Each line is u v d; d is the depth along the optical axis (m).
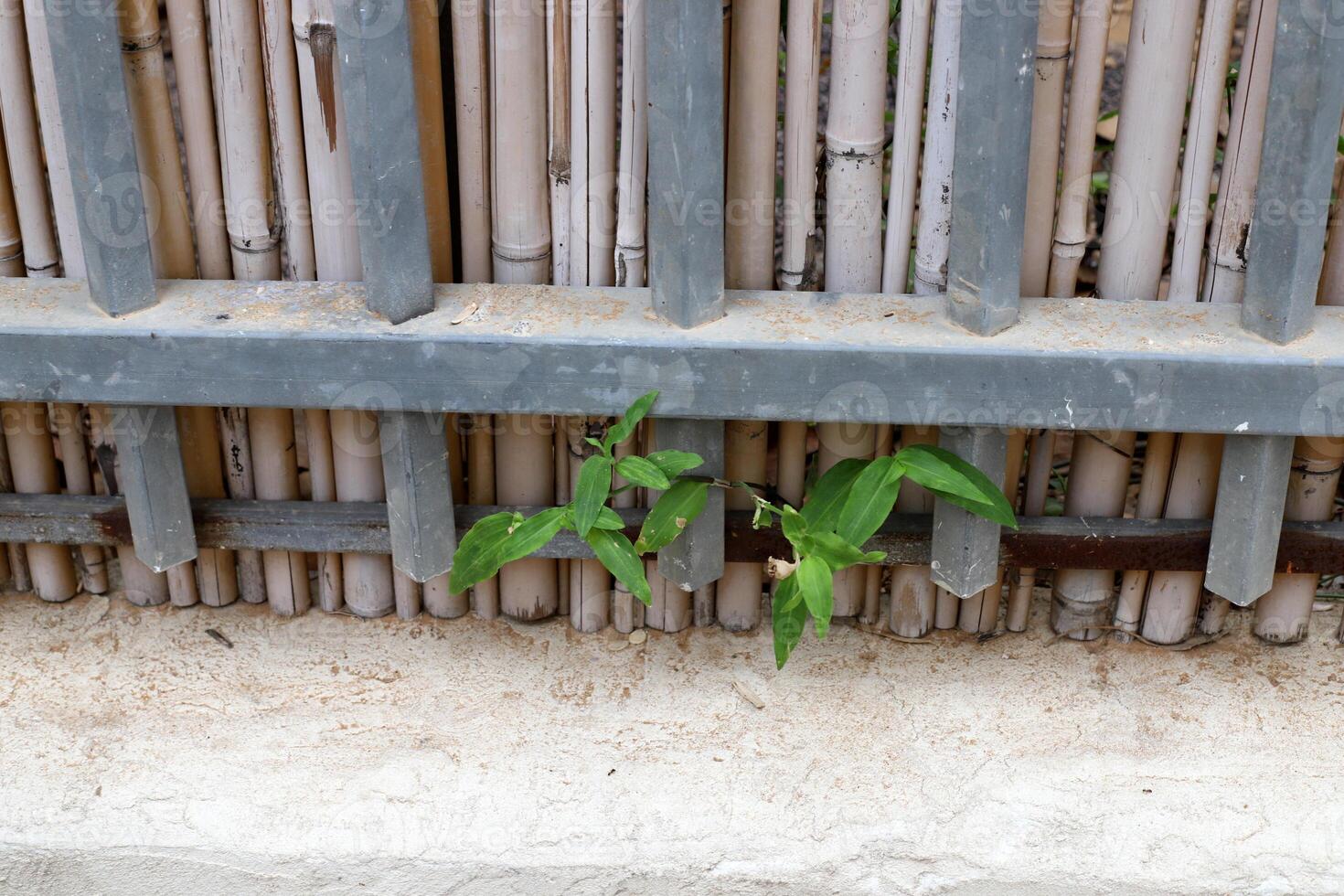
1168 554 2.05
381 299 1.81
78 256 1.98
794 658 2.16
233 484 2.17
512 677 2.13
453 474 2.16
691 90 1.65
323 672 2.14
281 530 2.11
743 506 2.12
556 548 2.07
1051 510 2.40
